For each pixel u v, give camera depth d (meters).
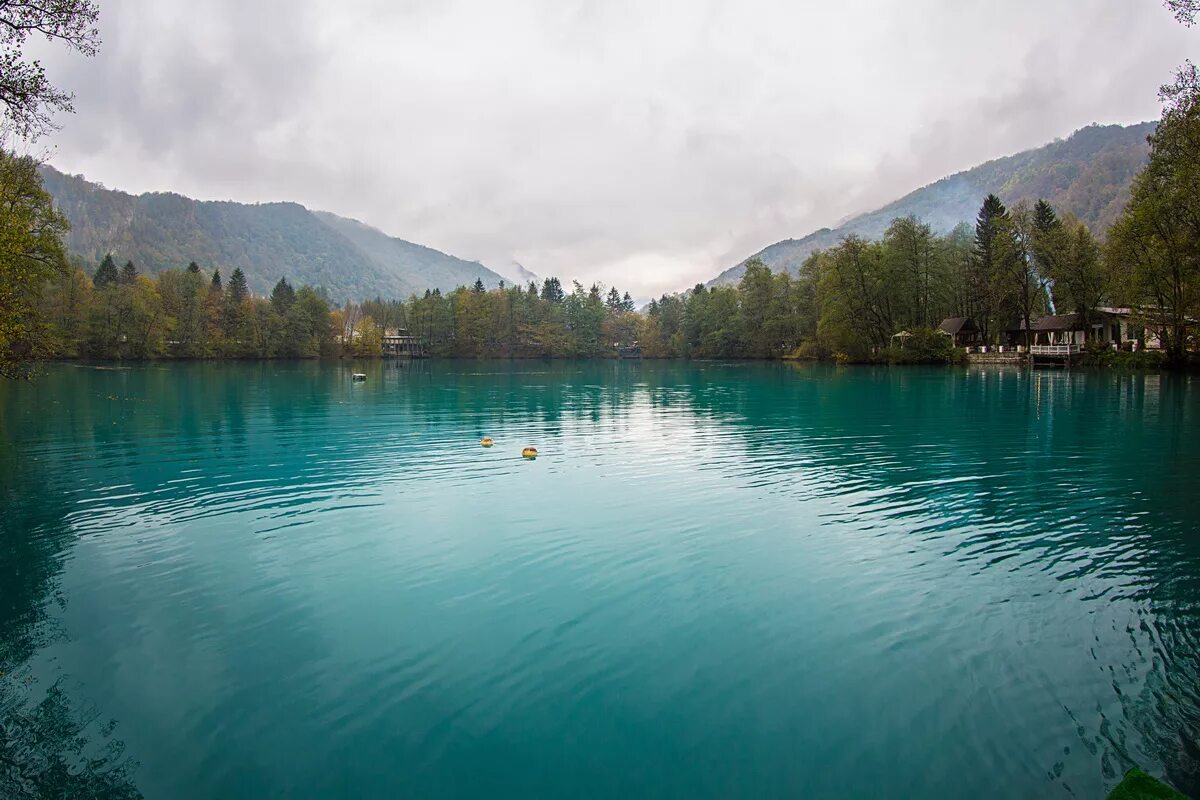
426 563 11.53
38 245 27.89
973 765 6.15
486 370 94.38
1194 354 53.78
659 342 165.38
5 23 13.24
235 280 153.12
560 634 8.84
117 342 102.50
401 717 7.08
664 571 11.05
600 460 20.94
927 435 25.14
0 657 8.40
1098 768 6.07
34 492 16.75
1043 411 31.91
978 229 88.00
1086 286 73.38
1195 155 42.12
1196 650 8.10
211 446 23.97
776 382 59.28
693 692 7.45
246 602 9.97
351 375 74.94
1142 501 14.78
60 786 6.11
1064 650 8.18
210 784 6.11
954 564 11.15
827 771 6.13
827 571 10.92
